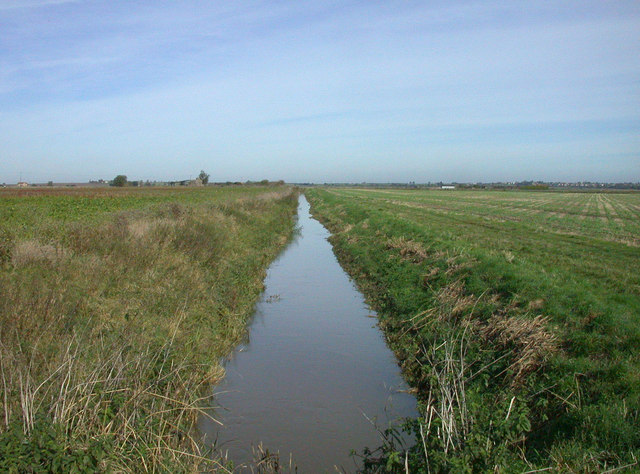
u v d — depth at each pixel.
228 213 27.02
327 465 6.28
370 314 13.12
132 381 6.55
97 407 5.54
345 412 7.72
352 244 23.23
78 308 8.84
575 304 8.97
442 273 12.73
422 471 5.22
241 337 11.16
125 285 10.91
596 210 50.31
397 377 9.08
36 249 10.97
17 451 4.50
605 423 5.45
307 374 9.19
